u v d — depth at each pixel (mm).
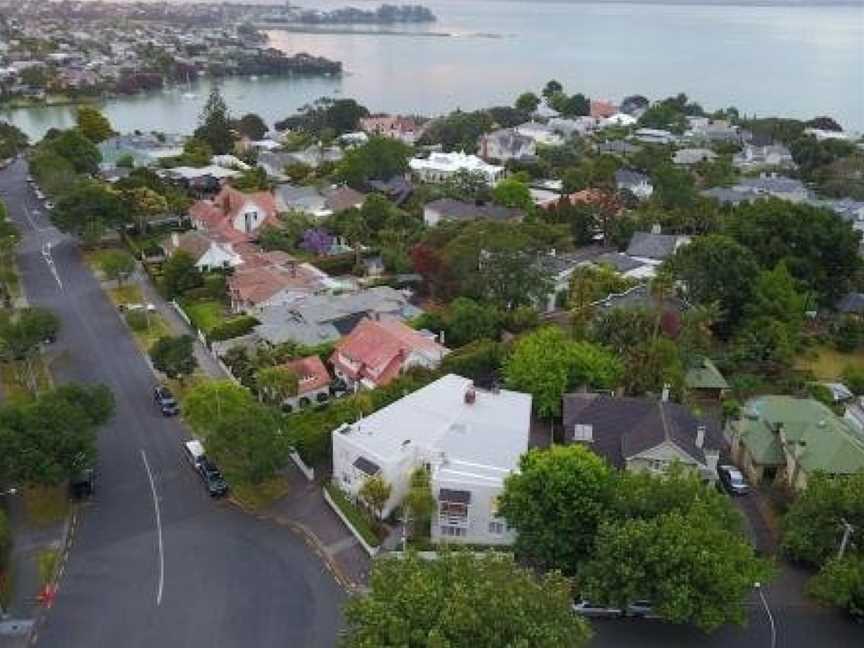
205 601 56281
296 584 58094
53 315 91875
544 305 107062
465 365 84562
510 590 42812
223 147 196500
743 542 54188
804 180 186250
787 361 91312
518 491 56969
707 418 73625
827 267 108312
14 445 60969
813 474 61594
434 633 39594
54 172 144375
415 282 114312
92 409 70250
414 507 60719
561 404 77812
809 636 54094
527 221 131750
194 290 108250
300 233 130250
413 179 178375
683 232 136750
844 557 55375
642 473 58406
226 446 64188
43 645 52094
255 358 87000
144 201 131625
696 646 52844
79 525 63938
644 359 81562
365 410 73688
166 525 64188
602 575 52062
